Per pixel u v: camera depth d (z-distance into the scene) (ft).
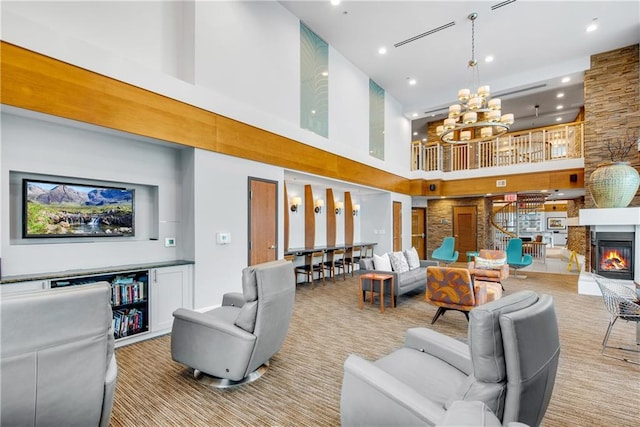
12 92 9.02
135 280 12.28
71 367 4.87
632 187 18.76
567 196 35.99
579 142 28.37
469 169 32.55
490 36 21.22
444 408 4.74
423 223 39.29
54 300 4.62
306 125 20.52
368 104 27.37
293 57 19.34
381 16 19.35
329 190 26.37
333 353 10.81
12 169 9.87
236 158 15.71
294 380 8.92
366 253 30.60
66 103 10.05
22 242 10.15
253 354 8.09
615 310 10.85
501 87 27.37
